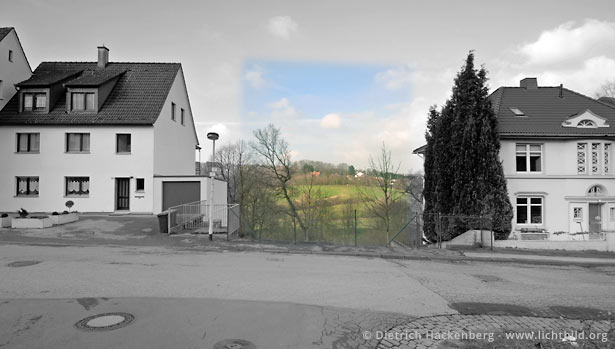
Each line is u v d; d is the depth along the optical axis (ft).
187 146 102.42
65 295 24.85
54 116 80.53
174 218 57.41
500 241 59.00
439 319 22.56
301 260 40.50
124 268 33.42
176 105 94.63
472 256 46.24
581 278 36.73
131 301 23.80
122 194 81.15
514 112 76.13
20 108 81.30
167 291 26.30
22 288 26.37
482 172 63.77
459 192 65.26
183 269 33.68
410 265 40.22
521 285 32.35
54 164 79.66
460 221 63.52
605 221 69.62
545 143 70.79
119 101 84.74
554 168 70.54
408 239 79.71
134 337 18.35
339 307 23.99
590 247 59.26
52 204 79.36
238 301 24.39
